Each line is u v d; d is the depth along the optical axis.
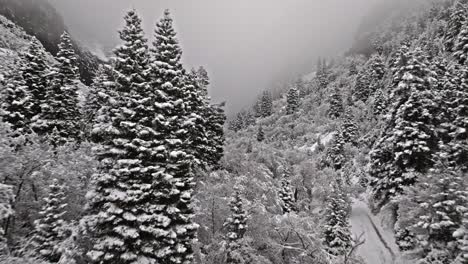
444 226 17.53
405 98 28.69
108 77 13.82
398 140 26.30
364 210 35.00
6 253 11.83
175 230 12.81
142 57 13.88
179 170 13.84
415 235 21.00
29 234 13.81
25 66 27.58
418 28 101.19
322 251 17.67
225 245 15.51
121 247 11.29
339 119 74.75
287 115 100.25
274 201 29.12
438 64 42.91
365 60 129.38
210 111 29.38
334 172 46.50
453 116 26.23
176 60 15.08
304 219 19.91
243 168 32.56
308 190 46.12
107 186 12.22
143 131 12.46
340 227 24.14
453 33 55.53
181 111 14.88
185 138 14.95
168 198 12.91
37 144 17.42
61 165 16.70
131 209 11.80
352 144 56.06
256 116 121.81
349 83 100.06
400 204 22.48
